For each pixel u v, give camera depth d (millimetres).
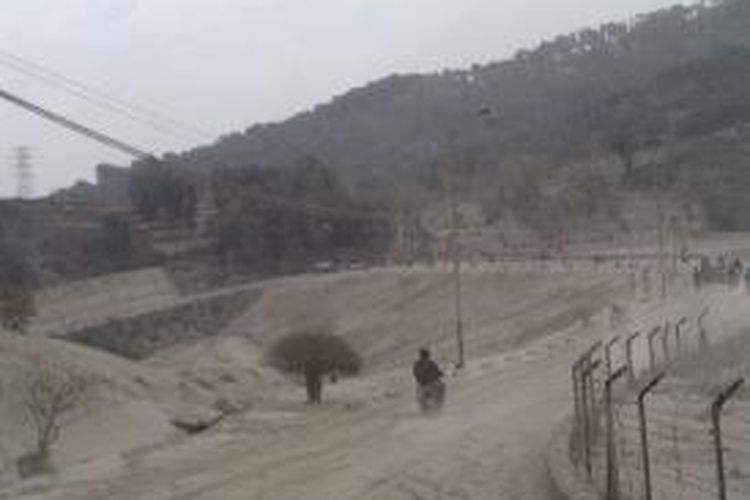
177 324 154375
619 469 19672
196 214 180875
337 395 50312
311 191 176625
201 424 43000
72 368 49031
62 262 166250
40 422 41562
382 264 163750
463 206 191000
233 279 172750
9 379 45469
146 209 182125
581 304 106812
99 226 176000
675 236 149000
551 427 28984
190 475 25250
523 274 130625
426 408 34938
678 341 45250
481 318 122125
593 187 198750
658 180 185125
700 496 17281
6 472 32188
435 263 155000
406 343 123688
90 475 26219
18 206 173750
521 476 22234
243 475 24844
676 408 27656
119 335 147375
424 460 25422
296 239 175750
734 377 32125
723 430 23766
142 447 33062
